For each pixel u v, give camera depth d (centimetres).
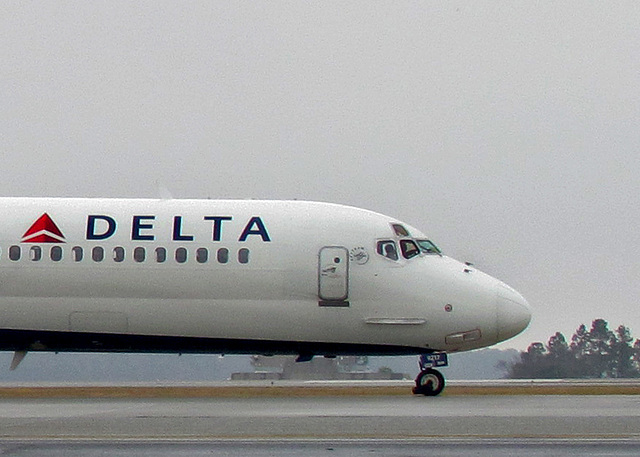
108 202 13450
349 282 13025
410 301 13025
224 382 15500
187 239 13112
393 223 13338
